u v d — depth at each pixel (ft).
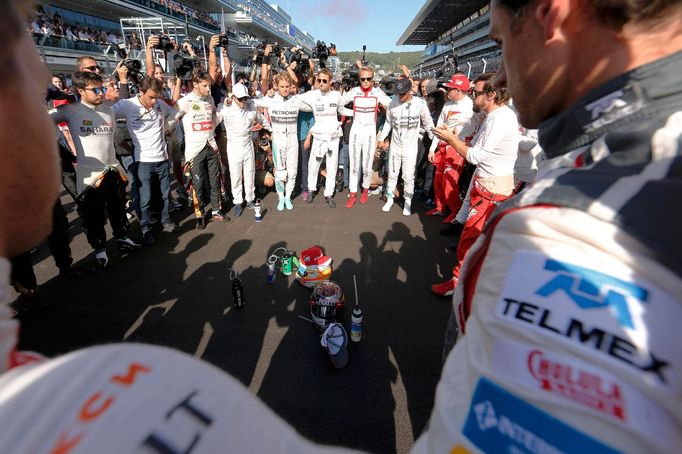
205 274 10.71
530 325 1.03
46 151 1.09
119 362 0.88
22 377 0.80
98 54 53.88
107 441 0.68
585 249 1.06
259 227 14.38
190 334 8.14
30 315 8.73
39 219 1.14
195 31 81.05
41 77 1.11
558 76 1.52
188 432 0.77
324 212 16.31
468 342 1.24
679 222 0.99
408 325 8.54
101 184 10.48
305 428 5.96
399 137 15.10
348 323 8.54
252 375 7.00
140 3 65.26
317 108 15.61
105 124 10.57
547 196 1.22
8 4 0.97
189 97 12.91
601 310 0.97
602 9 1.30
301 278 9.98
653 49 1.28
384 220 15.43
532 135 8.15
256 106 16.17
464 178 15.19
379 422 6.08
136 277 10.52
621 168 1.16
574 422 0.89
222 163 16.80
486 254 1.52
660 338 0.91
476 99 9.59
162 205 13.55
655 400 0.87
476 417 1.05
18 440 0.66
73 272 10.45
